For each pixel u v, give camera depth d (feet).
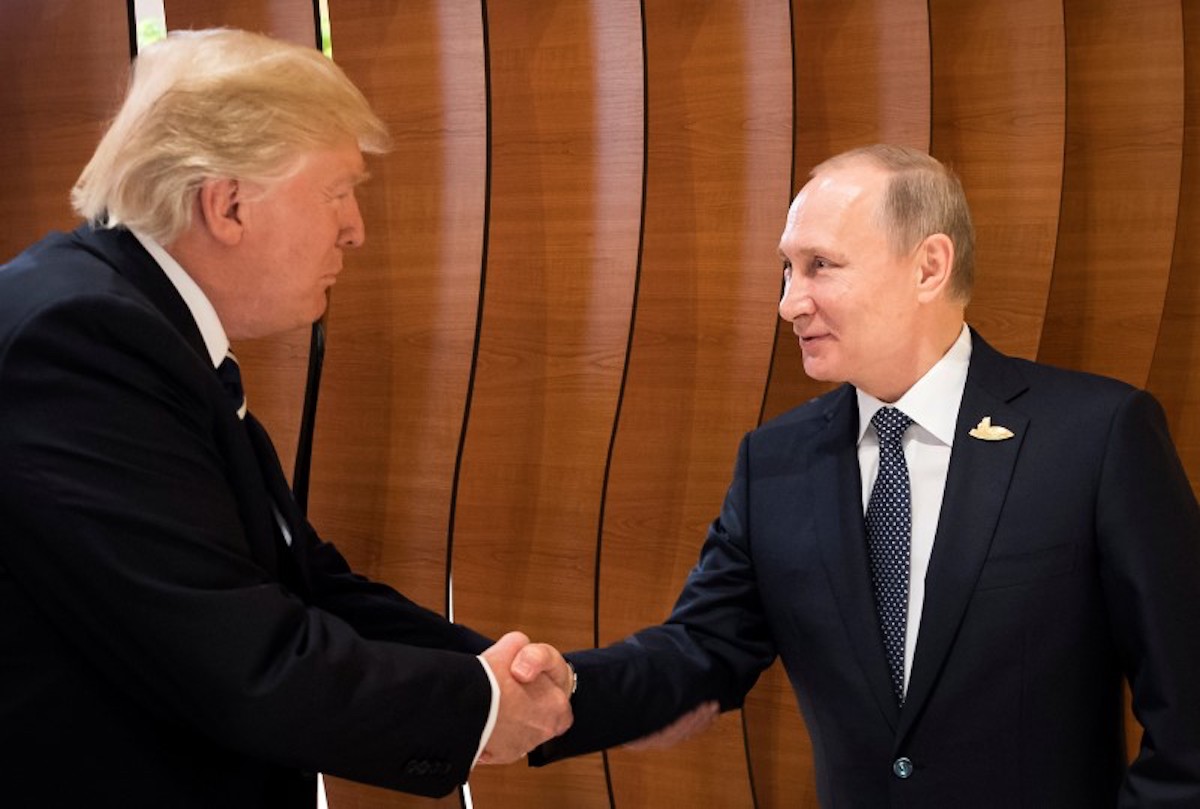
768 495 7.55
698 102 13.48
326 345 11.71
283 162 5.99
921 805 6.72
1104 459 6.63
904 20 14.52
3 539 5.41
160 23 12.57
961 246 7.00
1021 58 15.75
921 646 6.72
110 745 5.63
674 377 13.67
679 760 13.67
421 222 11.50
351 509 11.75
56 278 5.61
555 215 12.71
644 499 13.74
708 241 13.53
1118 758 6.82
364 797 12.09
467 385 11.46
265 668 5.49
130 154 5.89
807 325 7.04
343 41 11.64
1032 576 6.63
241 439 5.99
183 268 6.08
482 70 11.24
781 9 13.15
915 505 7.04
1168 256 16.94
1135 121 16.97
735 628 7.86
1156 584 6.40
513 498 12.80
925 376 7.04
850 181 6.92
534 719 6.87
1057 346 17.52
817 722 7.22
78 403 5.37
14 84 10.44
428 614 7.87
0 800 5.52
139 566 5.33
